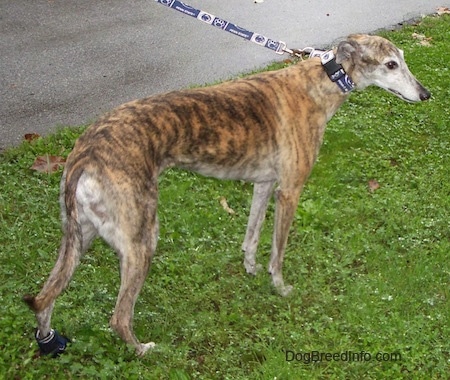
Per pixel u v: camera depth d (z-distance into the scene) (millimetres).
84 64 4434
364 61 2896
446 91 4430
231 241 3252
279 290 3027
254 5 5383
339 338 2826
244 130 2775
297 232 3324
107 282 2984
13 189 3359
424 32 5191
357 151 3861
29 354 2631
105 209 2510
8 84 4172
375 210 3469
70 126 3848
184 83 4316
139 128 2584
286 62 4551
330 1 5625
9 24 4816
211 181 3580
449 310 2963
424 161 3838
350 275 3137
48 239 3154
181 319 2861
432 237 3363
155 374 2625
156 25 4973
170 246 3188
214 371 2684
